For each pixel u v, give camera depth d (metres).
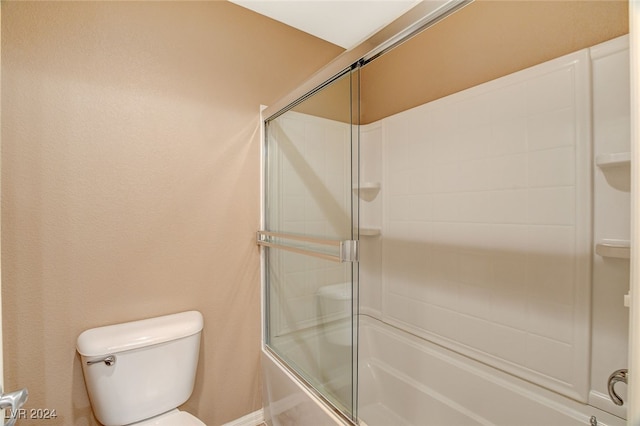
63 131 1.24
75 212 1.26
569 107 1.22
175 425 1.22
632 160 0.47
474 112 1.55
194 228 1.54
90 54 1.29
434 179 1.75
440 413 1.57
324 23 1.85
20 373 1.17
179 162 1.50
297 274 1.51
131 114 1.38
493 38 1.48
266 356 1.70
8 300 1.15
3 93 1.14
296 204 1.52
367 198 2.23
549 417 1.23
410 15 0.96
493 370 1.45
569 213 1.23
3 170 1.14
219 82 1.61
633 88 0.47
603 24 1.15
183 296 1.51
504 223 1.43
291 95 1.52
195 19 1.54
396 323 1.97
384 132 2.08
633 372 0.46
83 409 1.28
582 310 1.19
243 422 1.69
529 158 1.34
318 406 1.29
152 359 1.25
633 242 0.47
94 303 1.30
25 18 1.17
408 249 1.91
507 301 1.42
